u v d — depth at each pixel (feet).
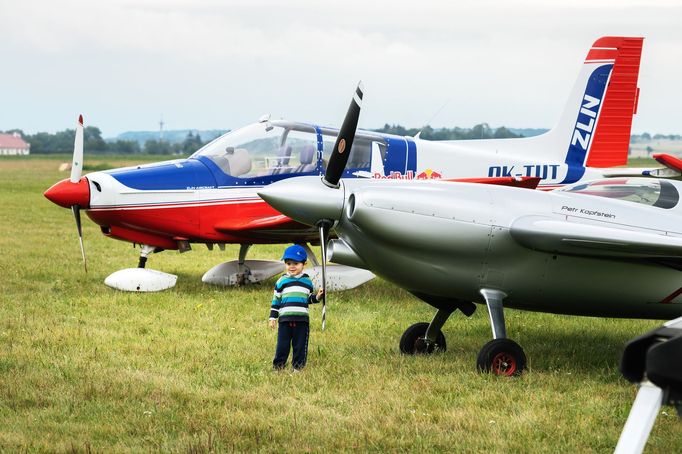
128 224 53.67
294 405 28.04
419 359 35.58
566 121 62.49
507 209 33.73
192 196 53.88
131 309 45.50
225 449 23.70
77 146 52.54
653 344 19.13
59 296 49.37
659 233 35.09
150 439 24.26
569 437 25.27
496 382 31.78
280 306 33.19
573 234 31.58
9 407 26.99
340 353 36.17
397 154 56.80
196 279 58.59
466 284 34.50
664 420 26.63
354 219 33.58
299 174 55.42
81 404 27.53
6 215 109.50
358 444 24.23
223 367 33.12
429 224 33.32
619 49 63.05
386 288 56.59
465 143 59.93
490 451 24.04
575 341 41.06
